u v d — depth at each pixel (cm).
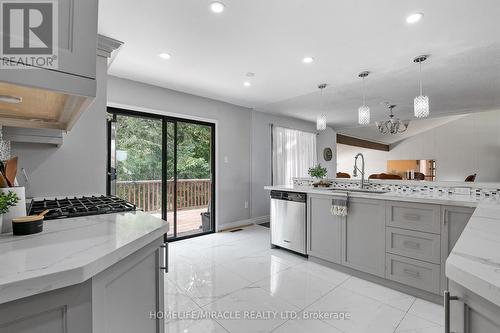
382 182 308
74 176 201
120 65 304
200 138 446
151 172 386
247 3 189
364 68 315
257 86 384
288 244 330
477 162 838
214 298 219
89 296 69
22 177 179
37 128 167
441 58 287
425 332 173
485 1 184
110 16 204
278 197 344
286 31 228
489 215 124
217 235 428
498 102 489
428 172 934
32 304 59
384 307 205
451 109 557
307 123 671
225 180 470
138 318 97
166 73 330
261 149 543
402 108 535
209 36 237
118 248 78
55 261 66
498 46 256
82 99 107
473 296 62
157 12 200
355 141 903
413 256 220
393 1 186
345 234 269
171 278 258
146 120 381
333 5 191
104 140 216
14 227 90
